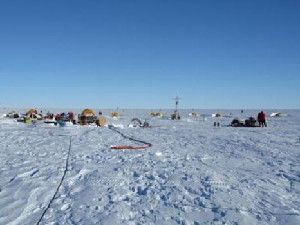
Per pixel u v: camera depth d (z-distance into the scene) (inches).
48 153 641.6
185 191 372.5
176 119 2346.2
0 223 283.0
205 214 302.4
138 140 866.8
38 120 1739.7
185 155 617.9
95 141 844.6
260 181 418.9
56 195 358.6
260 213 304.7
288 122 2030.0
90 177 434.9
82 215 299.1
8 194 363.6
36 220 288.0
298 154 645.3
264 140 889.5
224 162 548.1
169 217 295.1
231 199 343.9
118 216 295.6
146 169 485.4
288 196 359.6
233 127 1483.8
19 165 518.3
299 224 279.3
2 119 1812.3
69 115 1654.8
